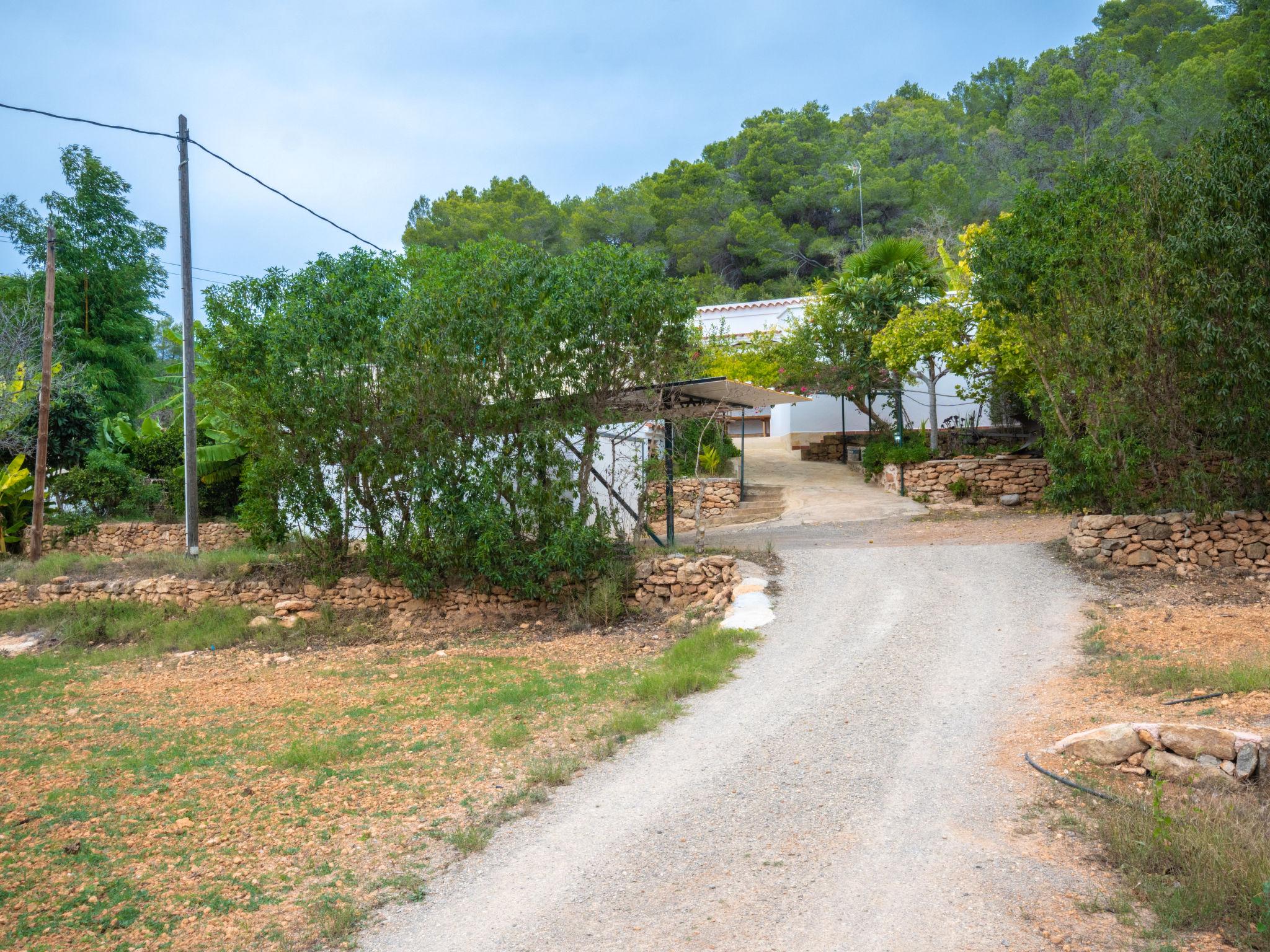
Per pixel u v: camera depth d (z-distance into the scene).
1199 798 5.92
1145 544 13.29
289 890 5.70
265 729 9.70
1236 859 4.87
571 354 14.30
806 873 5.39
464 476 14.60
